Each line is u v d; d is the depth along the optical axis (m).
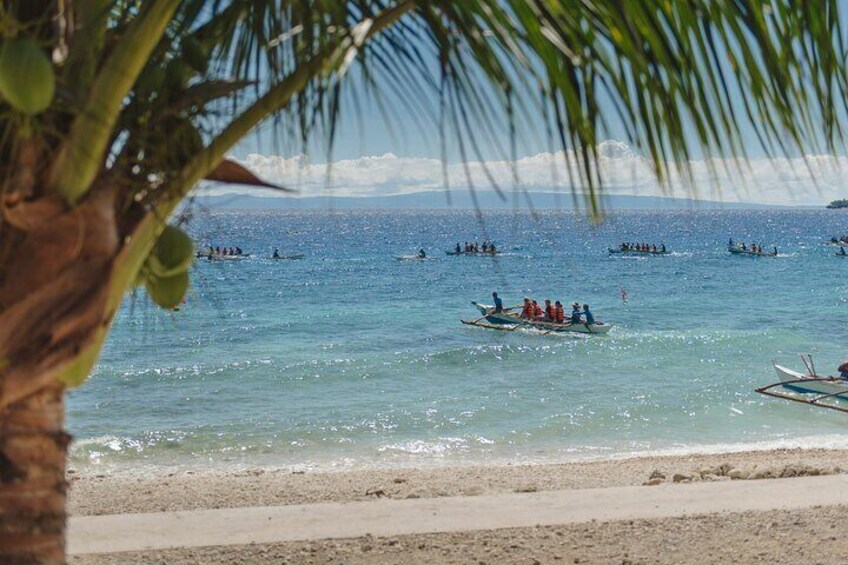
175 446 29.55
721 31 3.58
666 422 32.69
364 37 3.93
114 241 4.15
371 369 44.91
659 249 190.00
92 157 3.94
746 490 15.09
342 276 120.75
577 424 32.62
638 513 13.76
